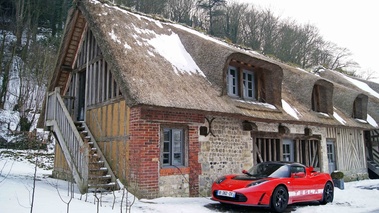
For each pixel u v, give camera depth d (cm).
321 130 1505
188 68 1058
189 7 4303
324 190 900
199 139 961
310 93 1432
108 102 993
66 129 973
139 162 812
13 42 3133
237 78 1199
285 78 1563
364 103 1786
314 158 1455
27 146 2091
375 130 1975
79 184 829
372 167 1880
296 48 4366
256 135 1166
